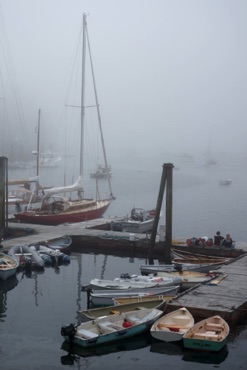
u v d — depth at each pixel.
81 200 55.59
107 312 21.36
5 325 21.25
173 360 18.16
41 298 25.33
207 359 18.28
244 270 28.41
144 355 18.52
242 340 19.91
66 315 22.64
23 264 30.97
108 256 36.66
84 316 21.39
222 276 26.69
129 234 39.53
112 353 18.67
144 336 19.98
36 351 18.64
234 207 81.19
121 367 17.55
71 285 28.05
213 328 19.48
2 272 28.25
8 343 19.31
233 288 24.27
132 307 21.83
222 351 18.83
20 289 26.95
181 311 20.73
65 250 37.00
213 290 23.88
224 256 34.91
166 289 24.72
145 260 35.56
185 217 68.06
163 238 37.03
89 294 24.20
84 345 18.69
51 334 20.27
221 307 21.19
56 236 38.00
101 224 45.31
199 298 22.53
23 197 61.81
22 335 20.14
